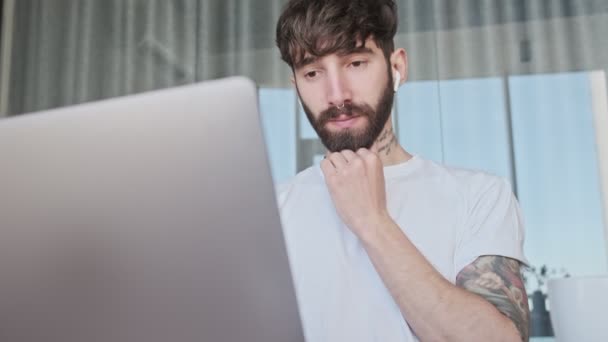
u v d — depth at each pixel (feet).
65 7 7.59
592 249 6.27
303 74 2.77
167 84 7.30
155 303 1.14
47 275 1.16
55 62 7.50
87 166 1.13
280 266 1.11
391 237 2.20
